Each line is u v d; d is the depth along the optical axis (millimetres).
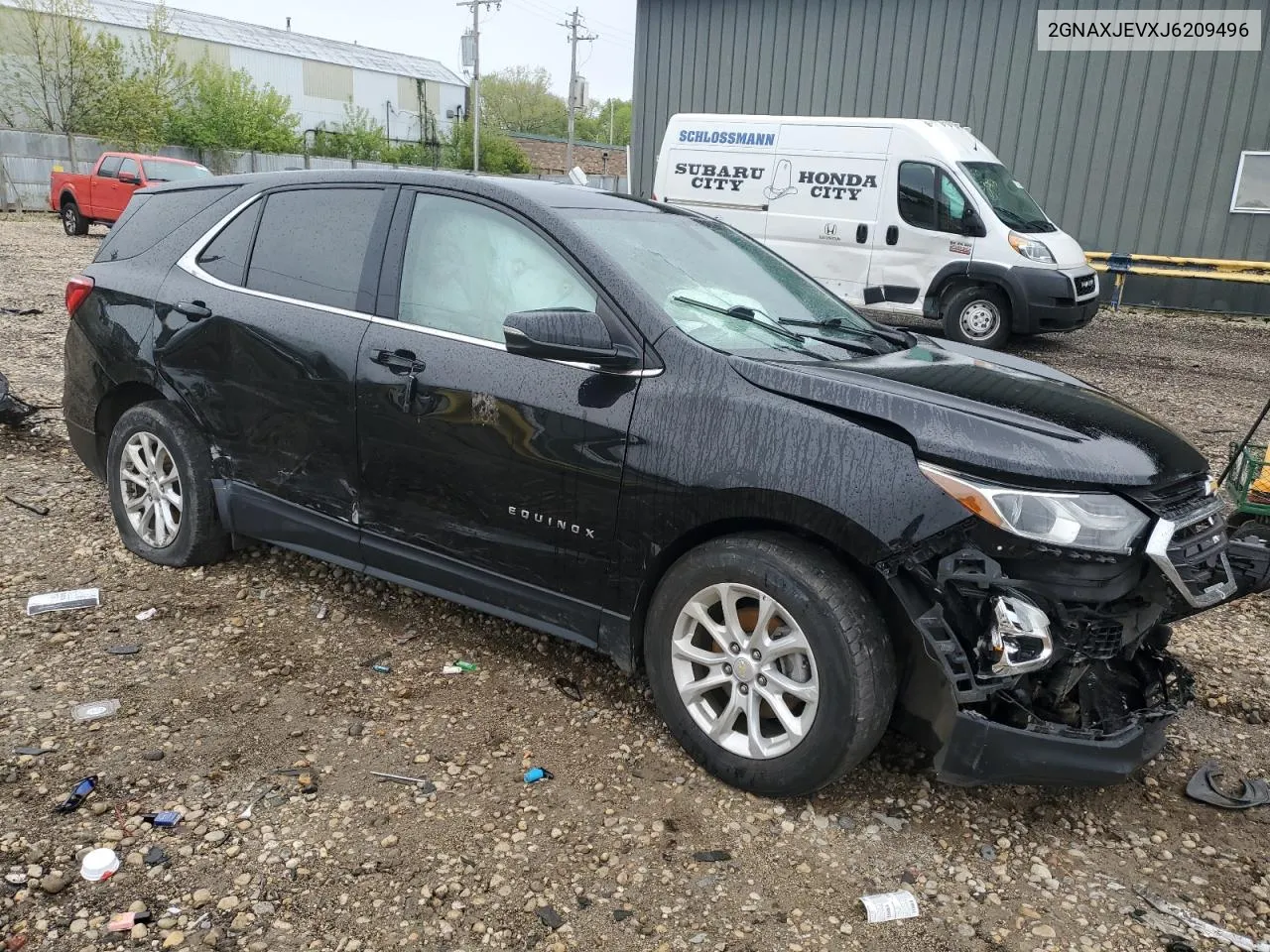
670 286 3338
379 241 3723
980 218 11430
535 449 3221
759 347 3213
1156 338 13633
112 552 4500
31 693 3322
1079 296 11617
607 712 3428
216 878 2529
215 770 2971
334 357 3676
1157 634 3105
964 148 11977
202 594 4133
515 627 4020
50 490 5293
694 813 2898
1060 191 16844
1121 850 2861
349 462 3705
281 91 54312
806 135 12383
